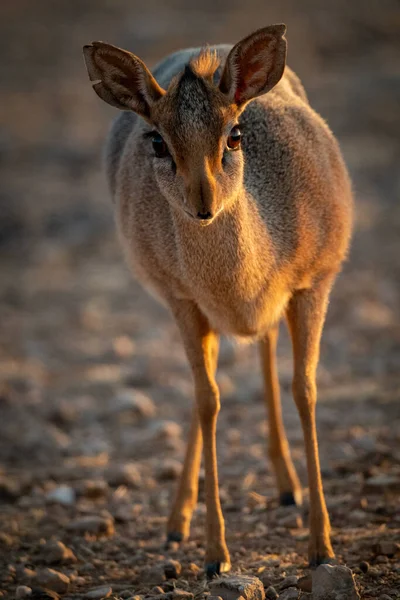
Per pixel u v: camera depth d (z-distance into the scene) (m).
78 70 72.31
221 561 15.91
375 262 39.12
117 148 20.62
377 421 24.22
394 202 46.34
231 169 15.28
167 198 15.53
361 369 28.73
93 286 39.25
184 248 15.95
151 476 21.94
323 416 24.84
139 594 15.32
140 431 25.33
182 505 18.17
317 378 28.17
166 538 18.02
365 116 58.84
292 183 17.16
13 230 46.12
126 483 21.38
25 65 73.75
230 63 15.22
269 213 16.69
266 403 19.73
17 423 26.03
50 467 23.14
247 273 15.99
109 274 40.56
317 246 17.17
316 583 14.09
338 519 17.95
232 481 21.12
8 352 32.56
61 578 15.90
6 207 48.28
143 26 75.12
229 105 15.23
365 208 45.66
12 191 50.66
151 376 29.50
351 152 53.31
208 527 16.12
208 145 14.96
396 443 22.39
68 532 18.64
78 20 81.50
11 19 83.75
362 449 21.91
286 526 18.05
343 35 74.38
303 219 16.97
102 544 18.05
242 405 26.69
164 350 32.00
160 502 20.20
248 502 19.72
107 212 47.25
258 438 23.97
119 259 42.22
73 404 27.48
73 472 22.50
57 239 45.00
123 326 34.66
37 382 29.39
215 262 15.84
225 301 16.22
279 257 16.52
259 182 17.05
